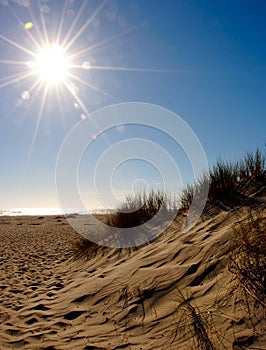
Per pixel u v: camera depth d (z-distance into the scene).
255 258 2.35
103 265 5.09
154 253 4.02
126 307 3.00
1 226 20.12
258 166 4.82
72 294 3.84
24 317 3.43
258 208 3.78
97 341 2.55
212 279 2.74
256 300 2.15
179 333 2.29
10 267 6.51
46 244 10.34
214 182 4.99
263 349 1.79
